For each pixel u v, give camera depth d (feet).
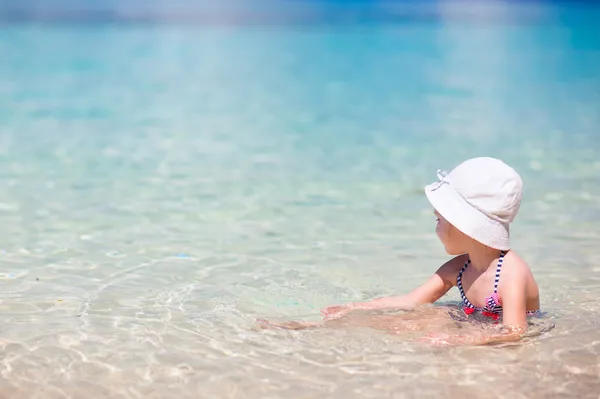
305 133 28.71
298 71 48.60
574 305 12.50
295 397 9.37
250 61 53.57
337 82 43.65
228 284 13.47
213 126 30.04
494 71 48.16
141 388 9.59
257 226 17.10
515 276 11.51
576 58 53.98
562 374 9.98
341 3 120.06
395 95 38.78
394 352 10.62
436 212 12.34
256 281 13.66
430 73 47.39
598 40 66.18
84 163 23.27
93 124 30.12
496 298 11.67
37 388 9.56
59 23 82.12
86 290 12.98
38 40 64.90
